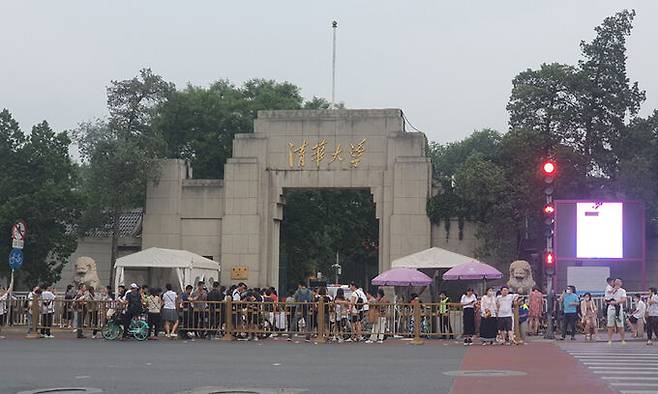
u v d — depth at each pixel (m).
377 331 29.77
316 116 43.69
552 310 32.38
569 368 18.97
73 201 41.09
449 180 46.41
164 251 37.69
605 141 44.22
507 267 41.72
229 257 43.41
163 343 27.80
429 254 35.94
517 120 44.94
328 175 43.31
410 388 14.93
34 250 40.66
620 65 44.06
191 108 49.44
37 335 30.05
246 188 43.69
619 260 39.34
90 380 16.19
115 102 46.56
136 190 43.88
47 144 42.22
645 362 20.64
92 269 39.97
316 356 22.55
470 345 27.77
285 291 53.03
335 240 56.06
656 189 41.81
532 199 40.84
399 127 43.09
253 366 19.34
